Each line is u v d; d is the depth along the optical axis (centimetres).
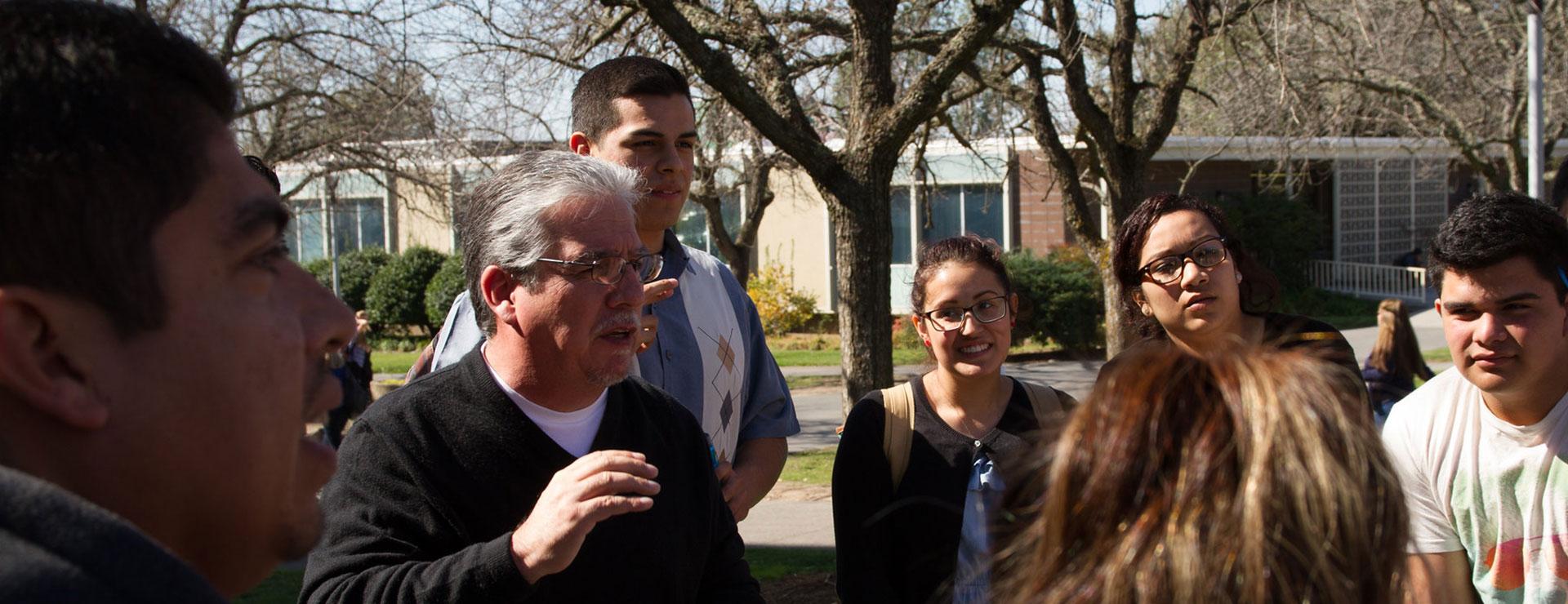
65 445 93
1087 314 2017
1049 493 122
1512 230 254
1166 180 2612
